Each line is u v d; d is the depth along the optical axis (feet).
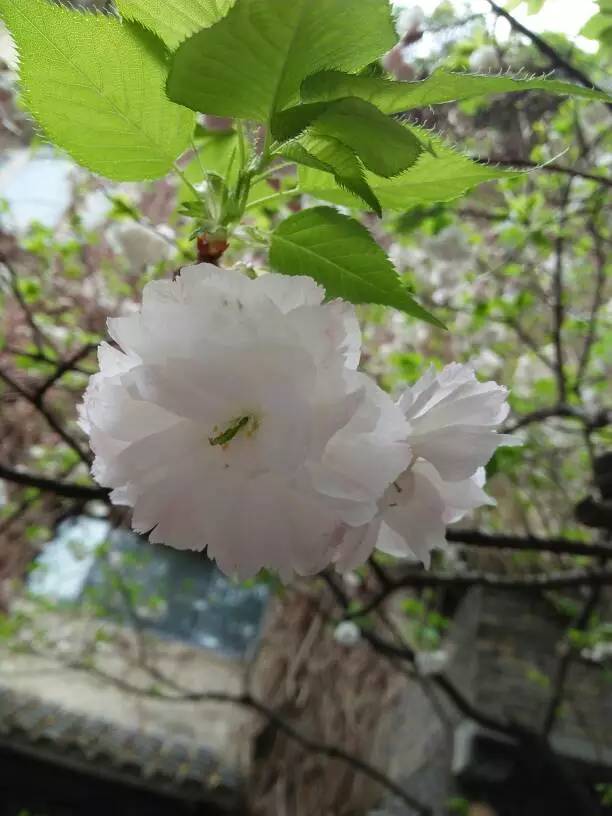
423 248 8.03
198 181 3.23
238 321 1.83
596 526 5.53
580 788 9.93
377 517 2.13
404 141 1.83
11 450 9.95
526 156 6.57
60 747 13.56
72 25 2.01
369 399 1.89
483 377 9.55
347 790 14.60
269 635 16.69
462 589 13.71
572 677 12.12
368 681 15.25
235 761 15.43
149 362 1.89
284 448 1.77
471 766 10.66
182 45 1.79
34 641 16.11
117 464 2.01
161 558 19.62
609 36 5.10
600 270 8.38
